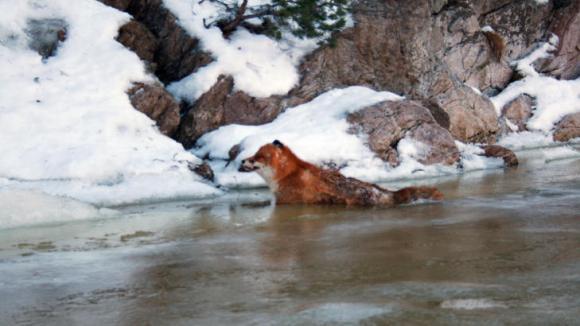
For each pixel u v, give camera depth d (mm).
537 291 4105
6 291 4539
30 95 10547
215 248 5875
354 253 5438
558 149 14719
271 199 9125
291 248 5762
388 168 11305
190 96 12219
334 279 4602
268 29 13703
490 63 18156
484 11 19172
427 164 11680
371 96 12383
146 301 4223
